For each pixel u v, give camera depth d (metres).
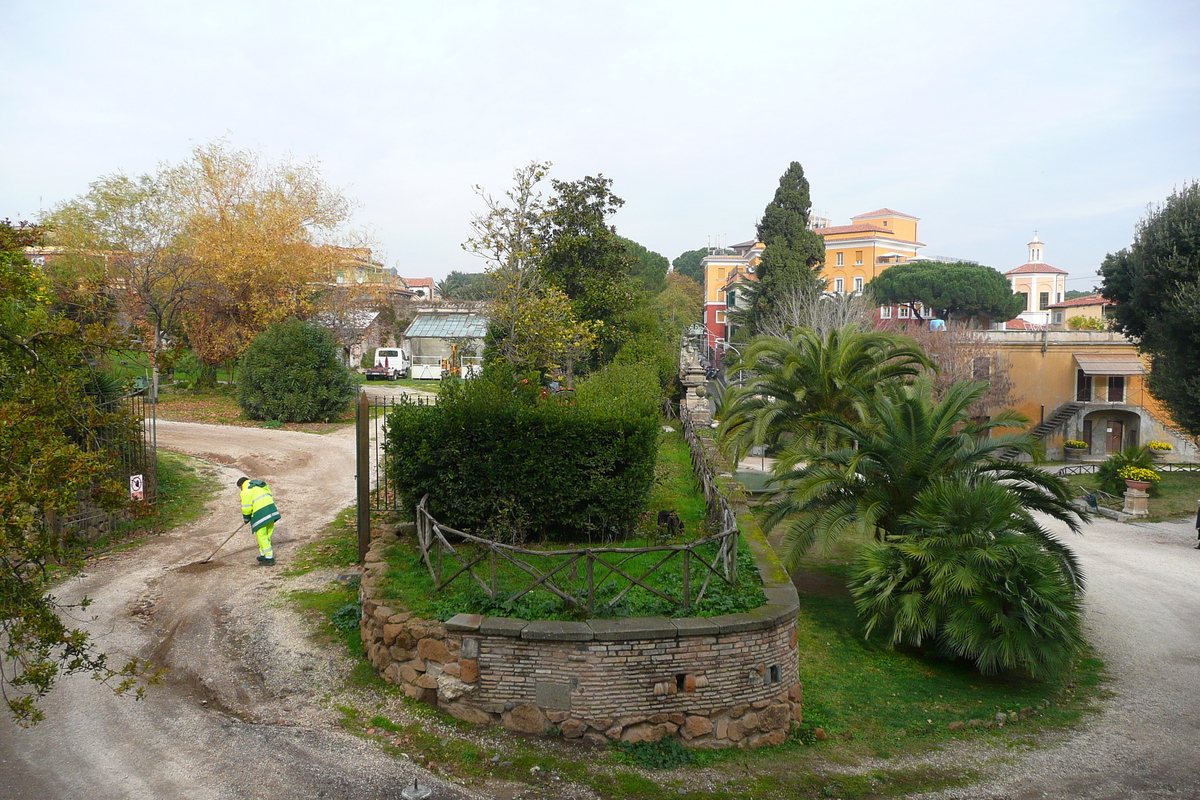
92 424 6.95
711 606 7.91
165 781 6.14
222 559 12.02
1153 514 23.97
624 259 27.91
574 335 22.09
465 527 10.30
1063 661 10.05
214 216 29.52
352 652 8.65
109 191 28.22
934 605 10.30
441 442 10.14
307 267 30.64
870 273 78.19
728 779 6.93
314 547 12.75
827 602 13.33
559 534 10.63
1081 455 38.56
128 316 28.17
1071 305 63.03
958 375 36.75
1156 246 27.16
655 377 21.75
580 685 7.13
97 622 9.32
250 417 25.36
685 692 7.32
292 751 6.69
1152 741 8.62
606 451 10.34
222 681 7.95
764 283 47.69
